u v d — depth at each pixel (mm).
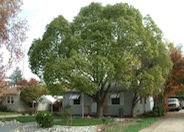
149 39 29453
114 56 26141
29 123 26969
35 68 29484
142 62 30281
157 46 30031
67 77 24844
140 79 28391
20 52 13617
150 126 23672
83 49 26406
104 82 29047
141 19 28891
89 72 25516
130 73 27641
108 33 26281
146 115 33812
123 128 20328
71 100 37344
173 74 36156
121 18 26594
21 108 48188
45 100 48094
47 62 26406
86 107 36469
